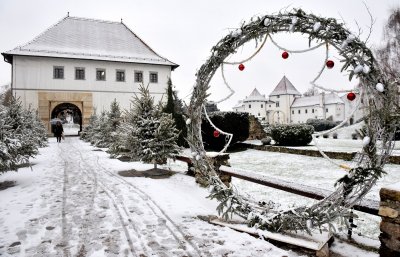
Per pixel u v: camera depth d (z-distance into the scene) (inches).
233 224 149.1
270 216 138.6
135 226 150.5
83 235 138.9
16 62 1101.1
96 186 245.6
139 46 1339.8
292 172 347.3
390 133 112.8
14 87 1098.1
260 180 174.2
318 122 1290.6
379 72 112.4
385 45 1031.6
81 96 1181.7
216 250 122.3
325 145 609.0
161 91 1286.9
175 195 214.4
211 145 577.0
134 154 311.6
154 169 325.4
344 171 344.2
